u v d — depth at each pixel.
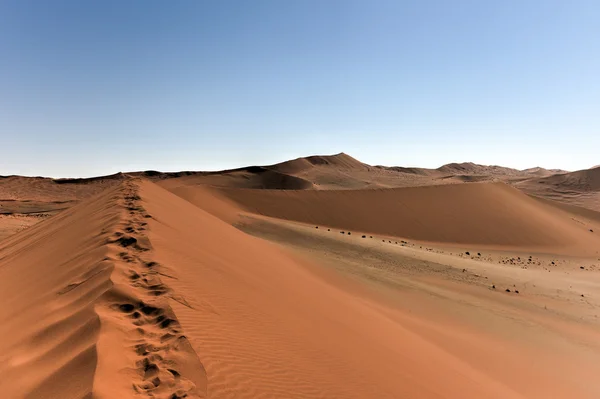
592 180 124.31
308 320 8.12
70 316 5.32
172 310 5.71
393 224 42.84
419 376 7.32
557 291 22.17
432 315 15.31
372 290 17.22
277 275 12.31
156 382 4.08
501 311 17.31
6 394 3.80
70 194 102.06
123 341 4.73
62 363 4.16
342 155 169.75
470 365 10.45
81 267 7.66
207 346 5.04
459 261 26.83
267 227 31.02
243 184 107.50
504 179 157.00
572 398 9.95
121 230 10.34
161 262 7.88
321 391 5.03
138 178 34.72
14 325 5.75
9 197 85.50
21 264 10.78
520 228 44.94
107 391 3.57
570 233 46.47
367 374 6.19
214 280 8.02
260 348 5.59
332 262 21.95
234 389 4.35
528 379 10.58
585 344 14.68
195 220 17.25
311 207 44.19
